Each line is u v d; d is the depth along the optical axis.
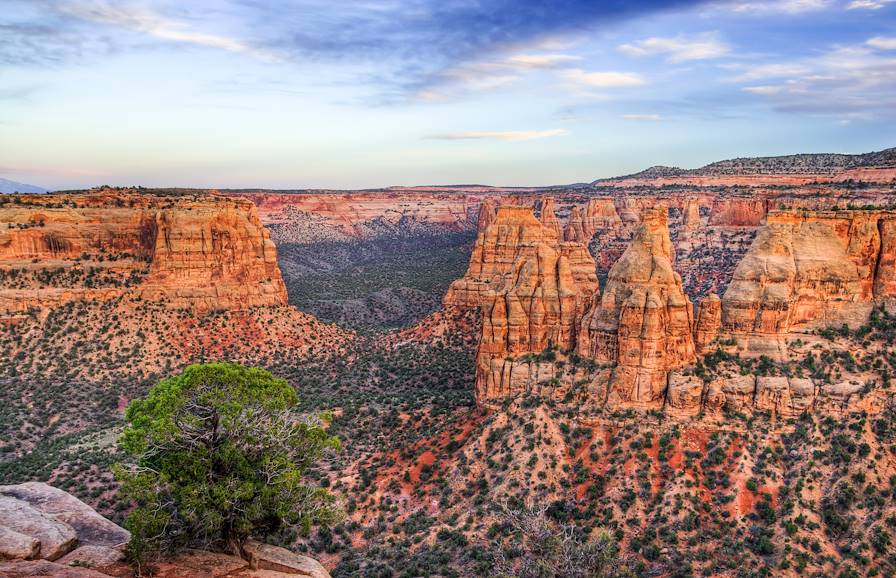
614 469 57.78
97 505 61.53
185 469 36.78
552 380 67.50
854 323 62.25
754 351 62.59
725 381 60.03
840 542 48.56
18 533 34.75
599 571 45.22
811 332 62.53
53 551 35.16
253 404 40.25
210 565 36.31
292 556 39.16
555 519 54.78
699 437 58.66
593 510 54.56
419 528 57.41
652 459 57.69
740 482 53.81
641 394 61.56
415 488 64.25
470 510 57.72
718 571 47.19
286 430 41.31
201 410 38.72
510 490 58.25
